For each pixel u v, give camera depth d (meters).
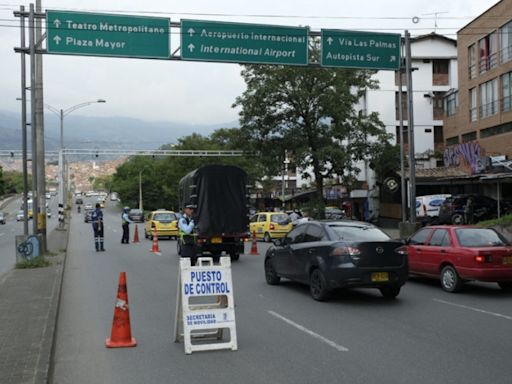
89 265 19.08
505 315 10.17
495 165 33.00
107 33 20.31
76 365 7.17
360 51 22.88
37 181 21.30
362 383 6.23
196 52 21.12
